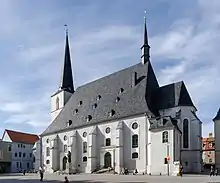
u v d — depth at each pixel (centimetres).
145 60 9112
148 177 5947
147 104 8088
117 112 8669
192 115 7731
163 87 8444
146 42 9212
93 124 9094
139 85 8744
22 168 14450
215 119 8875
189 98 7881
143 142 7694
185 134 7588
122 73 9731
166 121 7256
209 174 6712
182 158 7394
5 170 13300
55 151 10150
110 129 8588
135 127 7969
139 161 7681
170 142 7006
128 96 8831
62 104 11769
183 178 5353
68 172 9106
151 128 7431
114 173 7912
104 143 8675
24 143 14800
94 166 8738
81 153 9325
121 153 8044
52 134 10594
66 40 12838
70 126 9938
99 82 10538
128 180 5247
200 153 7606
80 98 10919
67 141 9919
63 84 12212
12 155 14050
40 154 10944
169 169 6888
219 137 8731
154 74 8950
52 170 9975
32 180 6156
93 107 9812
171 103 7881
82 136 9412
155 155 7238
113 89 9650
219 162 8600
